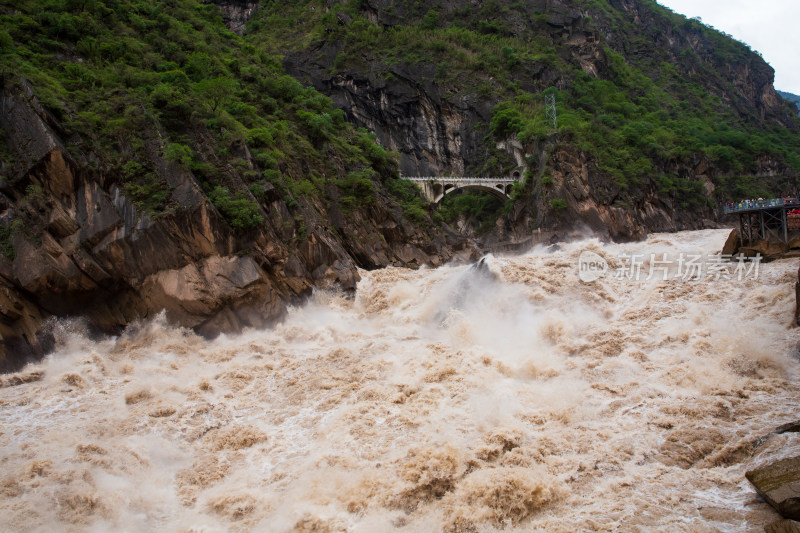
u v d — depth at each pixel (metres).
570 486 19.58
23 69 40.03
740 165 125.94
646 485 19.30
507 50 131.12
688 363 27.44
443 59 129.75
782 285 34.22
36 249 33.25
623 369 27.77
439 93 124.44
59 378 29.12
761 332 29.39
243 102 59.81
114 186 37.53
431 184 99.12
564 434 22.47
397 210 64.12
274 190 45.22
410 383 27.34
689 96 168.00
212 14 88.69
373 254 57.44
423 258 62.09
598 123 115.38
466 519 18.14
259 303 38.62
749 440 20.77
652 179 105.50
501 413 24.06
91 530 17.78
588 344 30.91
